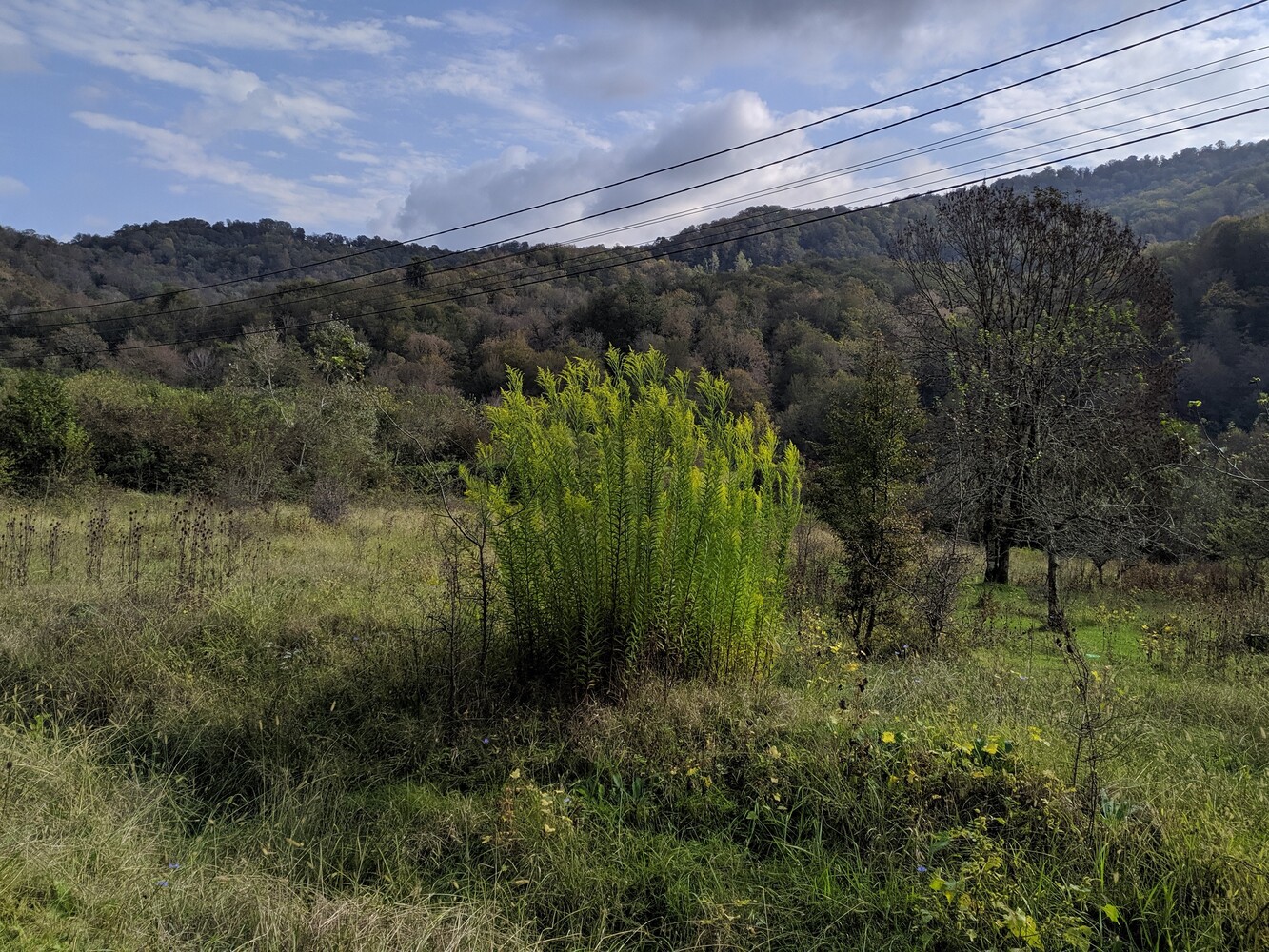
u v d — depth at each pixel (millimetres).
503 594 5305
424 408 22859
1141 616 9828
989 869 2748
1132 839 2986
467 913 2760
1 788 3309
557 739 4070
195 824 3549
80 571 7645
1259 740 4477
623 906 2891
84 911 2553
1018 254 15883
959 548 10172
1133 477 11031
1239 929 2494
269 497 16172
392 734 4246
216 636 5574
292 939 2514
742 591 4891
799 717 4059
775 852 3207
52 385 15875
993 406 11805
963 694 4973
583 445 4844
